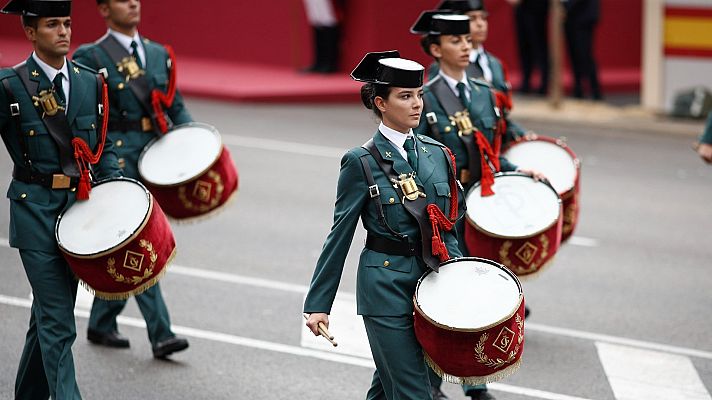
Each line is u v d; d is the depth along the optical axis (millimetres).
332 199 29266
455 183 13969
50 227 15141
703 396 17469
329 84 45281
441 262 13695
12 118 15141
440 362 13031
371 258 13656
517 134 19828
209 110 41844
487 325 12641
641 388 17750
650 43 41531
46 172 15289
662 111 41531
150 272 15047
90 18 52438
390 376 13633
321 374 18109
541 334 20016
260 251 24703
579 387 17750
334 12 46781
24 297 21531
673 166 33969
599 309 21312
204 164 18344
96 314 19125
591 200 29547
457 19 17219
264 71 48750
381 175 13547
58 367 14992
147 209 15117
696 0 40469
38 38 15148
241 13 50125
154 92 19125
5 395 16953
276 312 20938
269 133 37688
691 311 21250
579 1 41625
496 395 17391
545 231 16500
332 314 20859
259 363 18531
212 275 23047
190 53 51875
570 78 46656
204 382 17734
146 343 19391
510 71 48500
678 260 24422
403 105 13391
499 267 13672
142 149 19047
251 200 28969
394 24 46312
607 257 24578
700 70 40875
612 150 36094
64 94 15453
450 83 17500
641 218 27859
